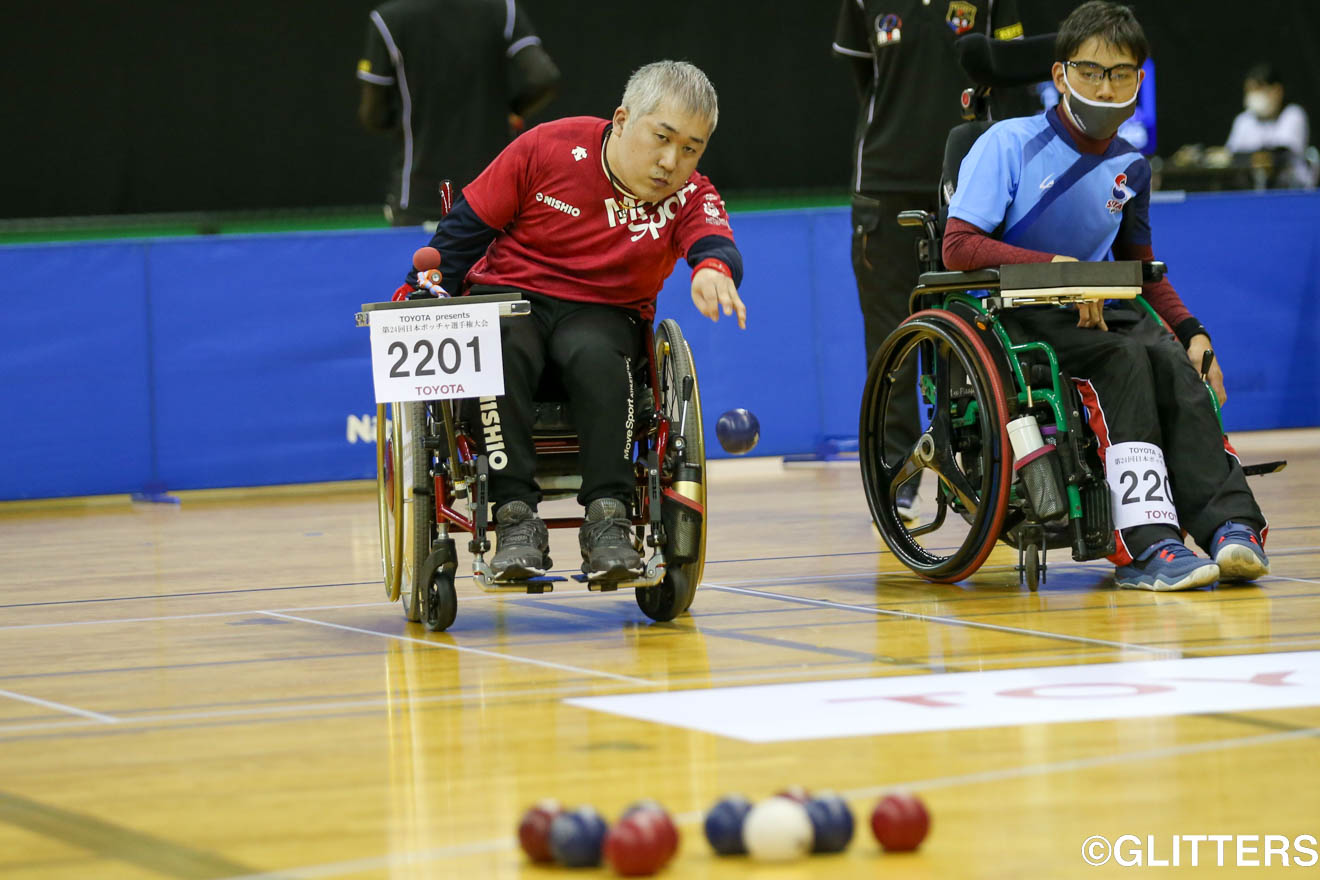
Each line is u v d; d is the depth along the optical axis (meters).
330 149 31.06
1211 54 32.44
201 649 8.95
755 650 8.28
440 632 9.29
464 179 20.28
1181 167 29.12
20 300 19.14
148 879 4.67
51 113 29.98
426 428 9.29
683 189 9.55
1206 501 10.12
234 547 14.55
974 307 10.48
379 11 19.95
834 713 6.58
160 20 30.11
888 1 15.04
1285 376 22.22
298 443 20.00
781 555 12.58
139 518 17.77
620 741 6.21
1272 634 8.22
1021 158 10.57
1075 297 9.84
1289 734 5.95
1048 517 9.83
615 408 8.93
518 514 8.95
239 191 30.88
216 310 19.72
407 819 5.25
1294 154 29.33
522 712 6.85
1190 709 6.42
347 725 6.75
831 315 21.48
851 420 21.61
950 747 5.92
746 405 21.28
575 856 4.57
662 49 31.69
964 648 8.13
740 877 4.48
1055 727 6.18
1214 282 21.95
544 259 9.41
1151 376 10.18
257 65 30.58
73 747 6.50
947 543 13.34
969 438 10.65
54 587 12.10
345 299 20.06
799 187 32.53
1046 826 4.91
